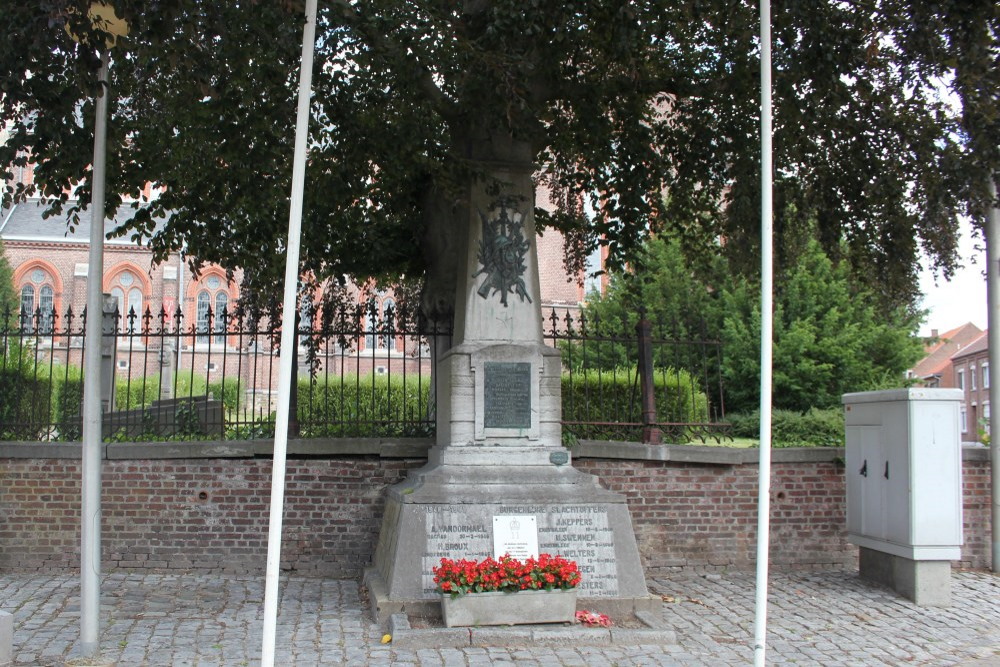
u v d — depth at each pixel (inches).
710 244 502.0
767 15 228.5
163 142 386.0
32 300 1699.1
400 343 882.1
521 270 339.0
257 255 455.2
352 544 374.0
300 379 570.6
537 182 525.0
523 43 318.3
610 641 267.0
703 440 400.8
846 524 385.7
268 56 317.1
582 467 384.5
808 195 427.5
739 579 375.2
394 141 353.7
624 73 390.6
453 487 304.7
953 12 317.1
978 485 402.0
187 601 313.3
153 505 369.4
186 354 1498.5
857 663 255.8
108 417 416.8
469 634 262.2
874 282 431.8
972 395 2169.0
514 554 293.9
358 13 310.5
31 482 367.2
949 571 328.5
